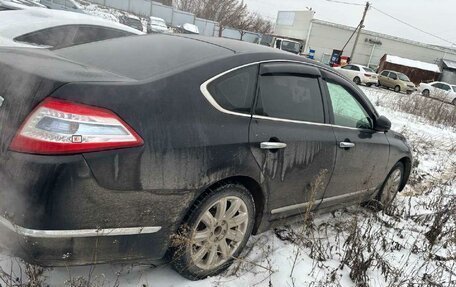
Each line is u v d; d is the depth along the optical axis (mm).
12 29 4906
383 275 3113
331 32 45938
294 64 3082
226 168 2410
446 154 8859
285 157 2820
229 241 2703
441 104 17000
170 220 2256
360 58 47125
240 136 2494
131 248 2162
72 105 1881
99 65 2523
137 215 2090
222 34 45062
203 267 2557
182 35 3223
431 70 41531
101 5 42594
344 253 3287
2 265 2320
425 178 6453
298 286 2773
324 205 3523
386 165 4184
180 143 2166
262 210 2842
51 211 1795
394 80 30406
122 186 1977
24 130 1849
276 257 3039
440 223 4062
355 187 3818
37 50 2715
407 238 3881
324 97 3305
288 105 2951
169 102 2201
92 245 1994
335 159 3314
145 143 2033
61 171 1793
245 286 2646
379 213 4383
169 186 2156
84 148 1856
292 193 3031
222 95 2480
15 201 1820
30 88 1938
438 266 3365
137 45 2893
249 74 2686
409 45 47219
